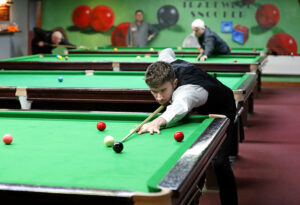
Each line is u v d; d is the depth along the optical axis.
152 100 3.77
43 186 1.59
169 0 11.49
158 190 1.50
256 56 7.17
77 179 1.76
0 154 2.13
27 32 11.64
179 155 1.87
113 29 11.80
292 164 4.73
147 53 7.97
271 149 5.32
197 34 7.31
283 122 6.84
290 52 11.23
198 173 1.84
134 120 2.86
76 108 4.30
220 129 2.33
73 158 2.06
